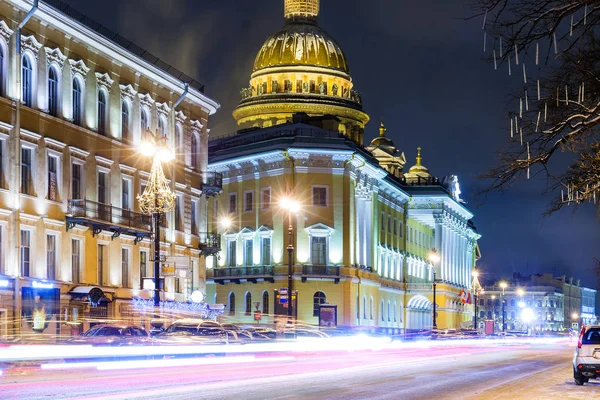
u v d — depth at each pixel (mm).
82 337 30328
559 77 10680
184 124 54594
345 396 17656
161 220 50125
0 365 25578
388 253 92312
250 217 79312
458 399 17750
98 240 44500
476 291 125750
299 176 76250
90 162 44031
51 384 19109
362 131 94812
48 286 39781
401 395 18375
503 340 88688
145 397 16141
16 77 38219
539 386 22500
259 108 92375
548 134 10922
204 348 31828
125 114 48125
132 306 46562
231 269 79688
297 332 50906
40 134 39938
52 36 41062
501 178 11242
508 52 9344
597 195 12062
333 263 76312
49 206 40500
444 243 107688
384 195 91250
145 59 49719
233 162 80062
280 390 18625
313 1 97562
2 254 37250
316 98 91938
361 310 80062
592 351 23422
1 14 37344
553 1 9156
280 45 94812
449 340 72812
